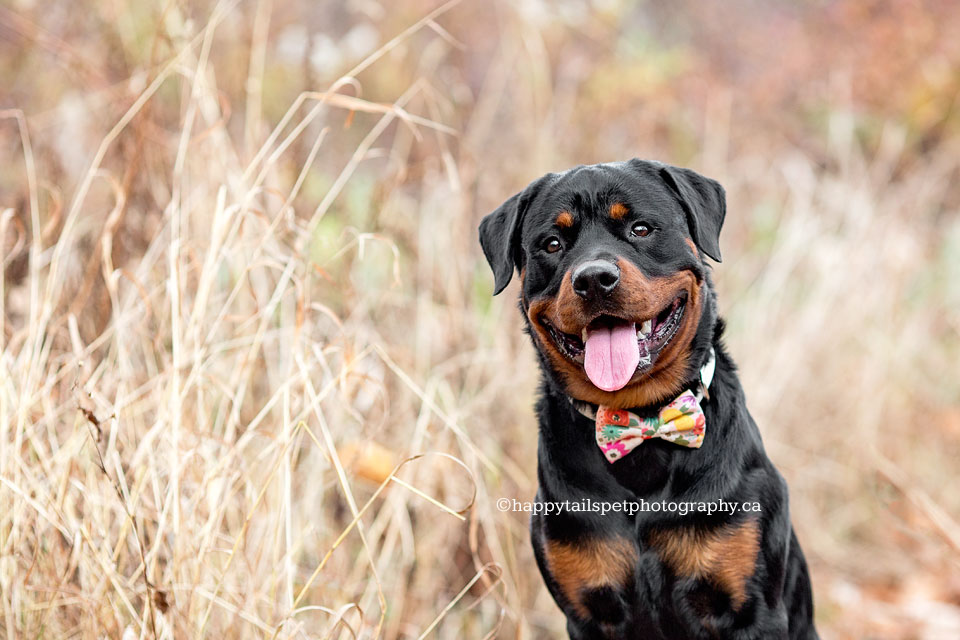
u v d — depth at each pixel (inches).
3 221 201.6
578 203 177.2
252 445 212.5
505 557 232.7
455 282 252.1
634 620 175.2
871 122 430.0
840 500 305.3
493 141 326.6
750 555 168.2
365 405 227.5
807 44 458.3
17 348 213.8
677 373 174.4
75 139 262.1
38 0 287.9
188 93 243.1
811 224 327.3
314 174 277.9
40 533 172.7
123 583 169.8
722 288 324.5
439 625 223.5
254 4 289.4
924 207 382.3
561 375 178.9
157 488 171.9
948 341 349.4
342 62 324.5
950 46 439.5
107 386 196.4
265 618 181.2
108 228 199.0
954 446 313.3
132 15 273.7
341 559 211.8
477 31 379.2
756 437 180.4
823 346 315.6
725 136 367.2
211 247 187.2
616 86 363.9
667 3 500.1
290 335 213.5
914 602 268.5
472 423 238.2
